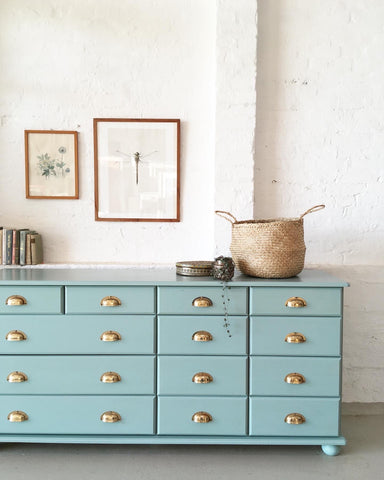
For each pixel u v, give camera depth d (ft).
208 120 8.63
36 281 6.81
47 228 8.75
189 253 8.74
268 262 7.08
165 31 8.54
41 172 8.64
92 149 8.67
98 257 8.75
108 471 6.58
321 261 8.70
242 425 6.88
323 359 6.81
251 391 6.84
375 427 8.04
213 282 6.77
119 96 8.59
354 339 8.59
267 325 6.81
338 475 6.48
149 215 8.72
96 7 8.50
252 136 8.30
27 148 8.57
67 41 8.52
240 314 6.82
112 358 6.86
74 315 6.85
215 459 6.95
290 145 8.60
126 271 8.05
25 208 8.71
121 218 8.71
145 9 8.52
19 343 6.87
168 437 6.90
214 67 8.56
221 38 8.18
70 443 7.45
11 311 6.86
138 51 8.55
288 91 8.53
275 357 6.82
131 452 7.16
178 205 8.69
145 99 8.59
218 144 8.33
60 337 6.86
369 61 8.49
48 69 8.54
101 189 8.68
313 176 8.62
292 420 6.81
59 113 8.60
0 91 8.55
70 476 6.44
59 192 8.66
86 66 8.55
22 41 8.50
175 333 6.84
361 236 8.66
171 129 8.60
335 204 8.64
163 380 6.85
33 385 6.88
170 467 6.70
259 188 8.64
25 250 8.35
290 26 8.46
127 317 6.84
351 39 8.47
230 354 6.85
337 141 8.57
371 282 8.53
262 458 6.98
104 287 6.83
